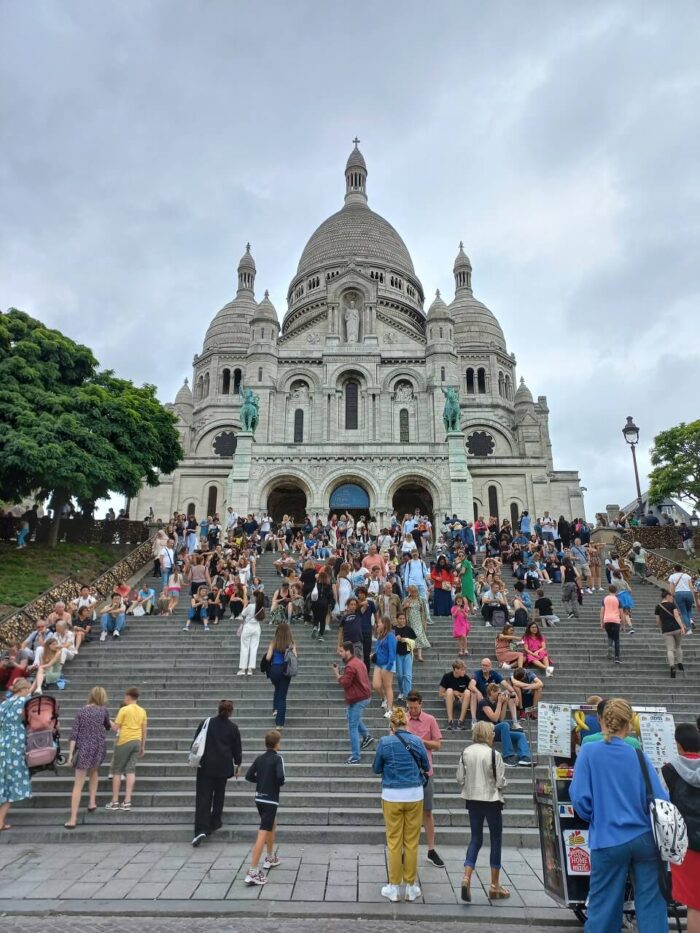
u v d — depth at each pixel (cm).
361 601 1689
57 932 746
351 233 7419
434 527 4322
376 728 1448
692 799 635
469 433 6241
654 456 4331
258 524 3503
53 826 1102
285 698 1434
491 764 861
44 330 3256
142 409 3412
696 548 3225
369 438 4984
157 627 2131
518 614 2078
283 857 978
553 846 773
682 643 2002
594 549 2709
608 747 639
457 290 7644
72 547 3103
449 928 764
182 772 1271
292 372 5244
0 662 1634
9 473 2817
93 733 1113
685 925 768
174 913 793
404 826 835
